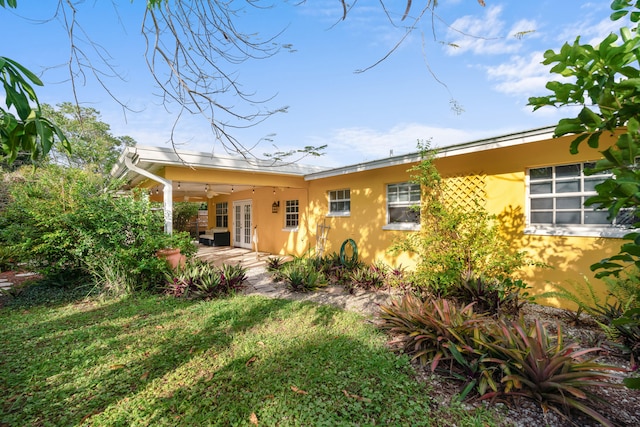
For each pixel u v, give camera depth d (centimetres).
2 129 147
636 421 244
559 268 512
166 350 370
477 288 474
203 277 635
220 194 1656
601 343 374
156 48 249
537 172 548
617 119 119
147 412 257
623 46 108
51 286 659
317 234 1009
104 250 635
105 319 480
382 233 810
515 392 259
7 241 719
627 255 114
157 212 717
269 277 795
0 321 471
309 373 312
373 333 413
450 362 321
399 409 257
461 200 639
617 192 104
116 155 1700
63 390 291
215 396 281
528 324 432
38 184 714
